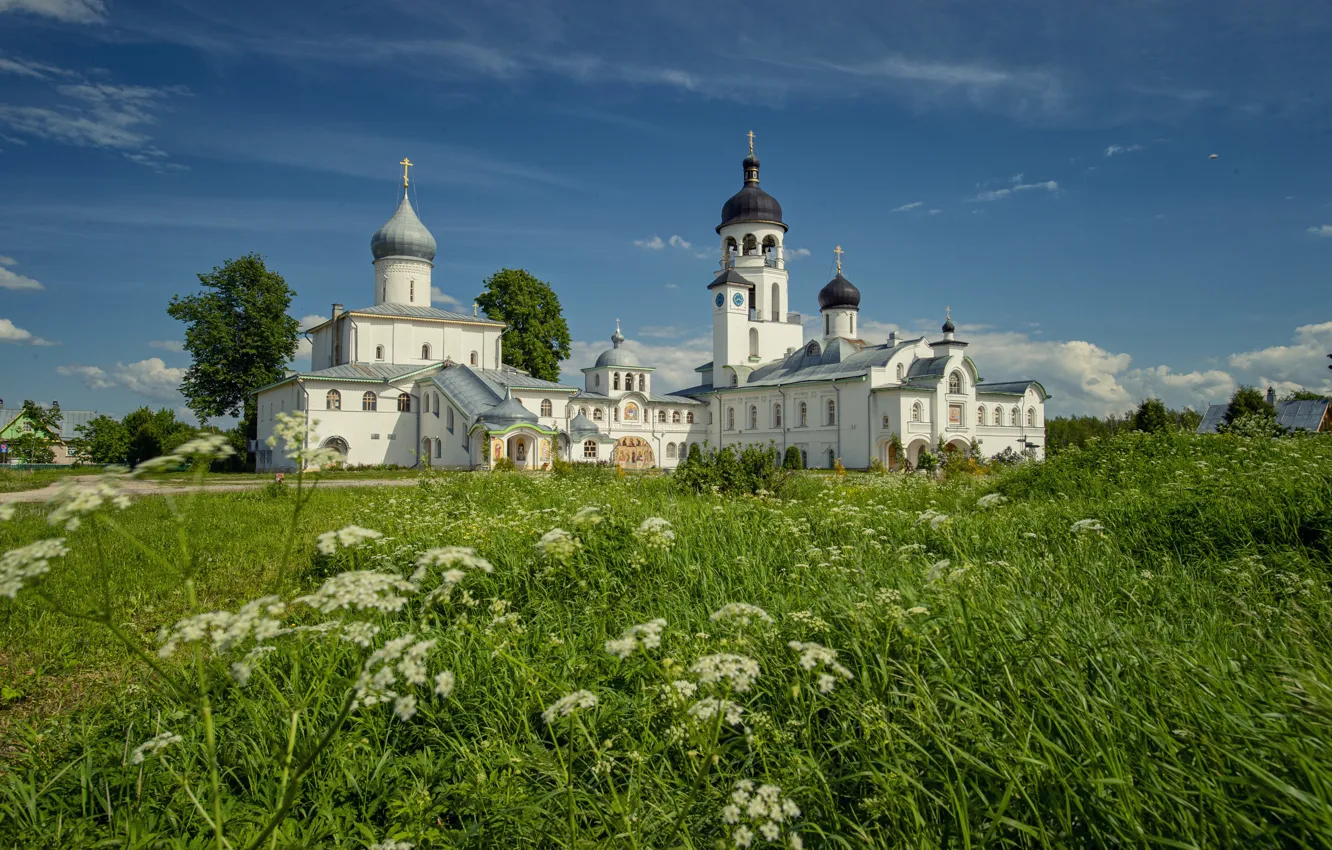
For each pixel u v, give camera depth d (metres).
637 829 3.51
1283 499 8.63
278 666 5.75
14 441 70.00
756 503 12.15
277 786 4.38
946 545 8.55
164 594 10.09
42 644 7.96
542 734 4.89
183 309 59.56
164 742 3.87
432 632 5.87
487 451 47.25
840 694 4.40
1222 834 2.96
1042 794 3.35
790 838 2.87
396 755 4.82
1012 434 68.44
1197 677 3.93
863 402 61.41
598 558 7.88
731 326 76.31
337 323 65.06
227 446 3.03
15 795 4.38
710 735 3.51
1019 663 4.22
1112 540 8.29
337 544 2.91
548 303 70.69
